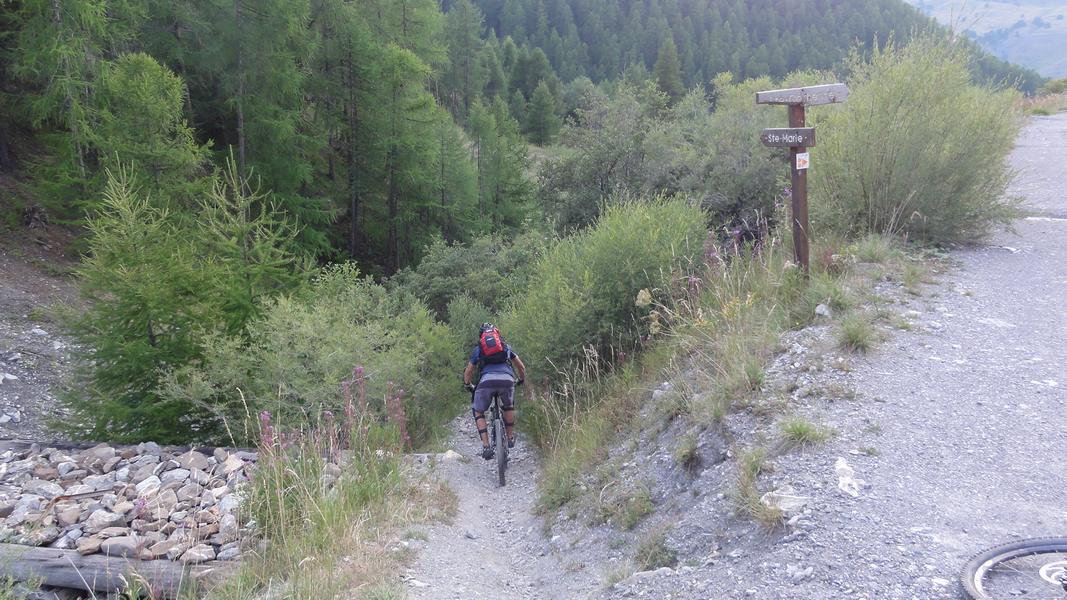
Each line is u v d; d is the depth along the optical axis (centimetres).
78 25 1577
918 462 425
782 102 669
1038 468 407
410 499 606
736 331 622
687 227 883
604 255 858
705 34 12256
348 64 2414
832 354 570
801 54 12350
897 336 596
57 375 1148
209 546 503
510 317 969
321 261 2412
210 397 797
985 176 827
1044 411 468
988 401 488
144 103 1505
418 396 953
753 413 510
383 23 2759
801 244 685
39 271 1558
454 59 5603
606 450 628
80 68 1591
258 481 539
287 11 2030
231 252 943
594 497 557
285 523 493
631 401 678
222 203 957
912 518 373
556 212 1734
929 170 813
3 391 1052
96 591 475
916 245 822
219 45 2020
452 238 2688
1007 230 867
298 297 973
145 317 816
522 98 7062
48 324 1323
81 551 495
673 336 718
